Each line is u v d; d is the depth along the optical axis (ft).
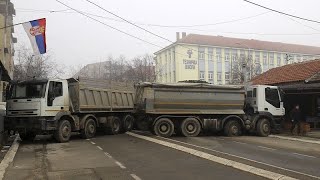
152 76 237.25
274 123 77.10
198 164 39.14
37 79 60.23
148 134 75.31
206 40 258.16
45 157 45.52
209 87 73.87
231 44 262.06
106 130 77.15
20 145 58.49
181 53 251.19
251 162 39.14
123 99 82.02
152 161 41.34
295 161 42.06
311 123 89.04
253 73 211.00
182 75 250.16
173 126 71.97
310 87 79.71
